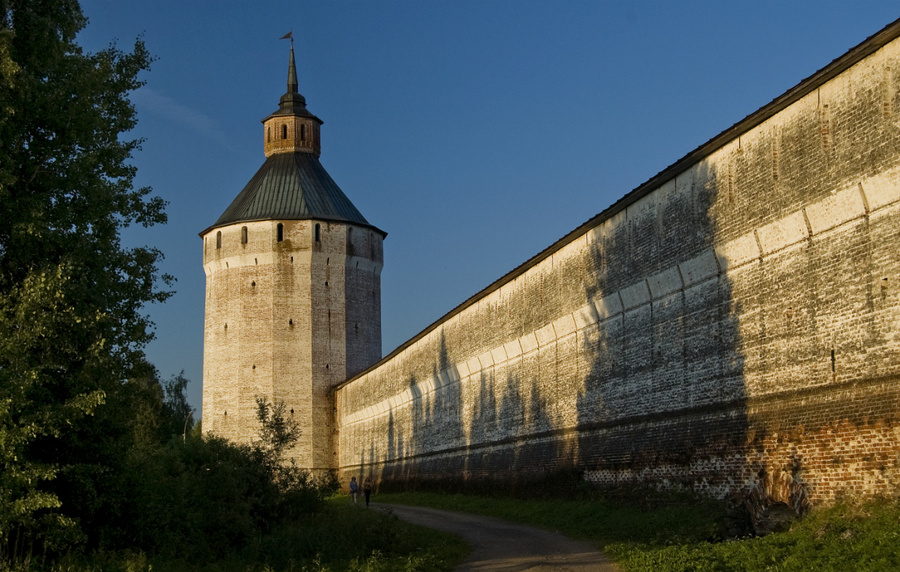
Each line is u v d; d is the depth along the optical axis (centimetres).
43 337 2173
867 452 1998
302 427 7612
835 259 2166
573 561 2133
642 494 2894
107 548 2347
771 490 2297
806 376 2244
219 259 7912
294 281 7806
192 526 2603
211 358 7856
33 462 2159
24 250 2247
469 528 3081
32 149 2361
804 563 1661
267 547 2631
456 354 5034
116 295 2481
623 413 3158
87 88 2395
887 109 2005
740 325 2520
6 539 2048
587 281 3466
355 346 7950
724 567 1762
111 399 2328
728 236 2570
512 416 4219
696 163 2745
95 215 2381
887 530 1728
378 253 8350
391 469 6222
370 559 2244
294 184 8081
